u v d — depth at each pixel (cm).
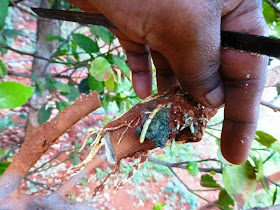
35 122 30
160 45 8
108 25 9
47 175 37
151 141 10
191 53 8
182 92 10
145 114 10
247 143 10
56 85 24
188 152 53
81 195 36
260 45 8
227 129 10
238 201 16
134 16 7
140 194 43
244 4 9
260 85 9
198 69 8
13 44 57
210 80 9
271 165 49
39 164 39
